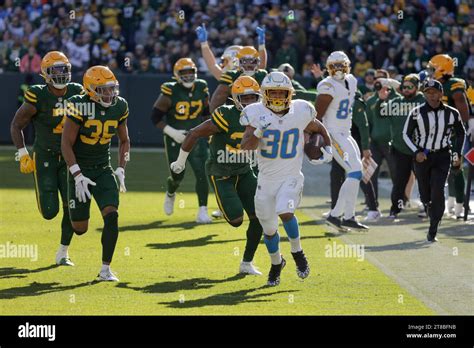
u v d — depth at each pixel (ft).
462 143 34.27
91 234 33.53
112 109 26.45
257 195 25.04
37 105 28.09
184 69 38.01
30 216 37.65
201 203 37.04
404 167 38.06
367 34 68.03
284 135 24.36
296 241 24.85
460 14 69.26
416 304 23.53
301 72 67.97
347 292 24.86
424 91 33.04
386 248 31.45
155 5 71.46
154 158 61.11
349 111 33.96
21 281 25.96
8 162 57.57
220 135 27.48
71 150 26.13
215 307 23.13
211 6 69.82
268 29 68.13
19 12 71.00
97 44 69.82
